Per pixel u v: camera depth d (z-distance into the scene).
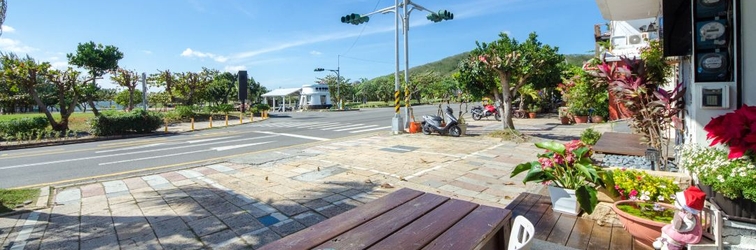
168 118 22.28
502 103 11.64
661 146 4.44
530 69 10.62
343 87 47.78
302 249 1.82
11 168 8.18
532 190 5.22
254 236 3.80
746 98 2.79
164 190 5.69
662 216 2.57
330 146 10.25
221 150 10.23
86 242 3.72
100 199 5.25
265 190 5.57
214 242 3.66
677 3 3.71
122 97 38.16
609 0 5.82
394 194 2.77
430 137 11.78
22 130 14.52
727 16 2.85
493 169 6.74
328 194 5.29
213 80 29.62
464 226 2.10
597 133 8.05
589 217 3.03
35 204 4.99
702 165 2.67
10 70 15.47
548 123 16.55
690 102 3.81
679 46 3.71
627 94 4.56
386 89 54.09
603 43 12.35
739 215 2.34
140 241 3.71
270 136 13.59
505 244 2.26
